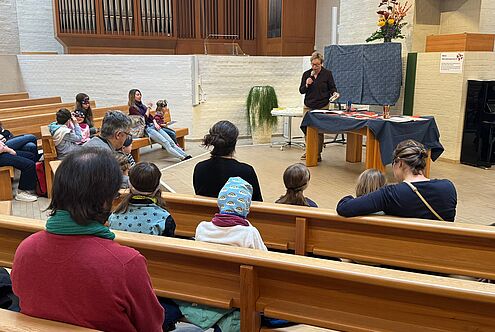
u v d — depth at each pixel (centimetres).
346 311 166
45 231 115
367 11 761
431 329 155
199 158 662
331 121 548
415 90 684
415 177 246
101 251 111
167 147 661
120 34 975
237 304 181
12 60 905
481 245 215
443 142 652
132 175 209
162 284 191
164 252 188
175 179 536
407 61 688
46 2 1020
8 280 163
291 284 171
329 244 246
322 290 168
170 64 850
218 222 200
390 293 158
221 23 1045
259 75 898
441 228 214
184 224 282
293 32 1002
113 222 206
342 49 739
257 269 174
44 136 480
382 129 479
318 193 472
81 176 111
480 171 583
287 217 252
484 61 617
